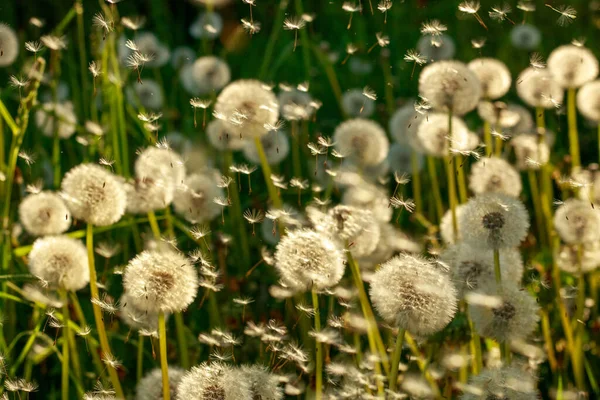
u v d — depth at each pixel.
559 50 1.54
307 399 1.32
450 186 1.40
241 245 1.54
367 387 1.27
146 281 1.21
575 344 1.37
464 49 2.11
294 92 1.68
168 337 1.44
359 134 1.50
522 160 1.55
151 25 2.28
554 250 1.44
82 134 1.63
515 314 1.27
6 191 1.43
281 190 1.64
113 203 1.28
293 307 1.44
